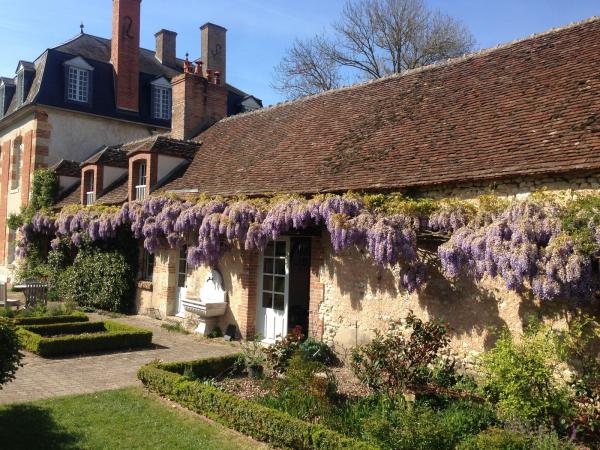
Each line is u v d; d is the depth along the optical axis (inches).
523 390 206.7
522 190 268.1
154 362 296.4
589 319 225.3
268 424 211.9
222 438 217.6
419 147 349.7
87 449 202.8
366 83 512.4
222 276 450.6
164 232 476.7
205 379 291.1
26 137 834.2
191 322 468.8
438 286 297.9
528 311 257.1
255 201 390.3
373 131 412.2
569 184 251.3
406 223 297.3
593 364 222.5
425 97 419.2
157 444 209.3
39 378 303.7
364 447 181.0
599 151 243.3
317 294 365.7
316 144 446.0
